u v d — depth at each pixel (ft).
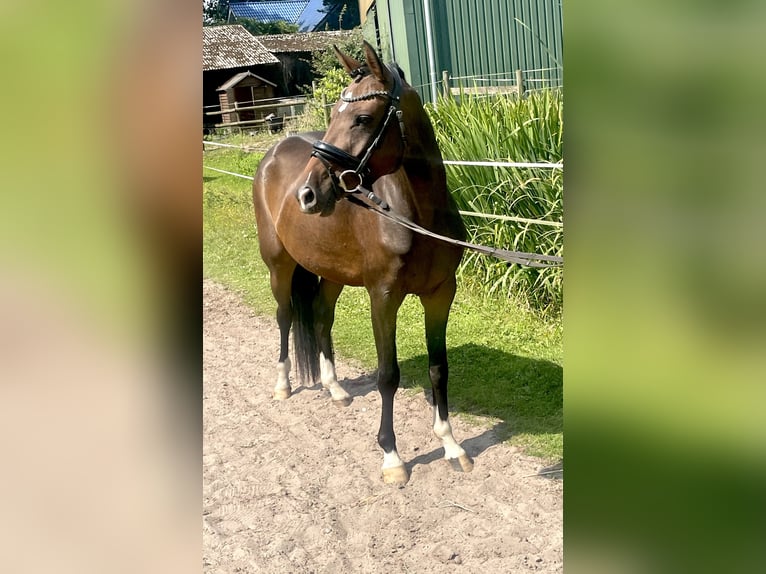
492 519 8.47
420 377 12.69
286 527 8.82
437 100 16.08
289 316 12.73
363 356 14.06
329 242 9.70
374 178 8.30
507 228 13.34
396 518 8.80
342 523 8.82
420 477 9.65
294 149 11.61
